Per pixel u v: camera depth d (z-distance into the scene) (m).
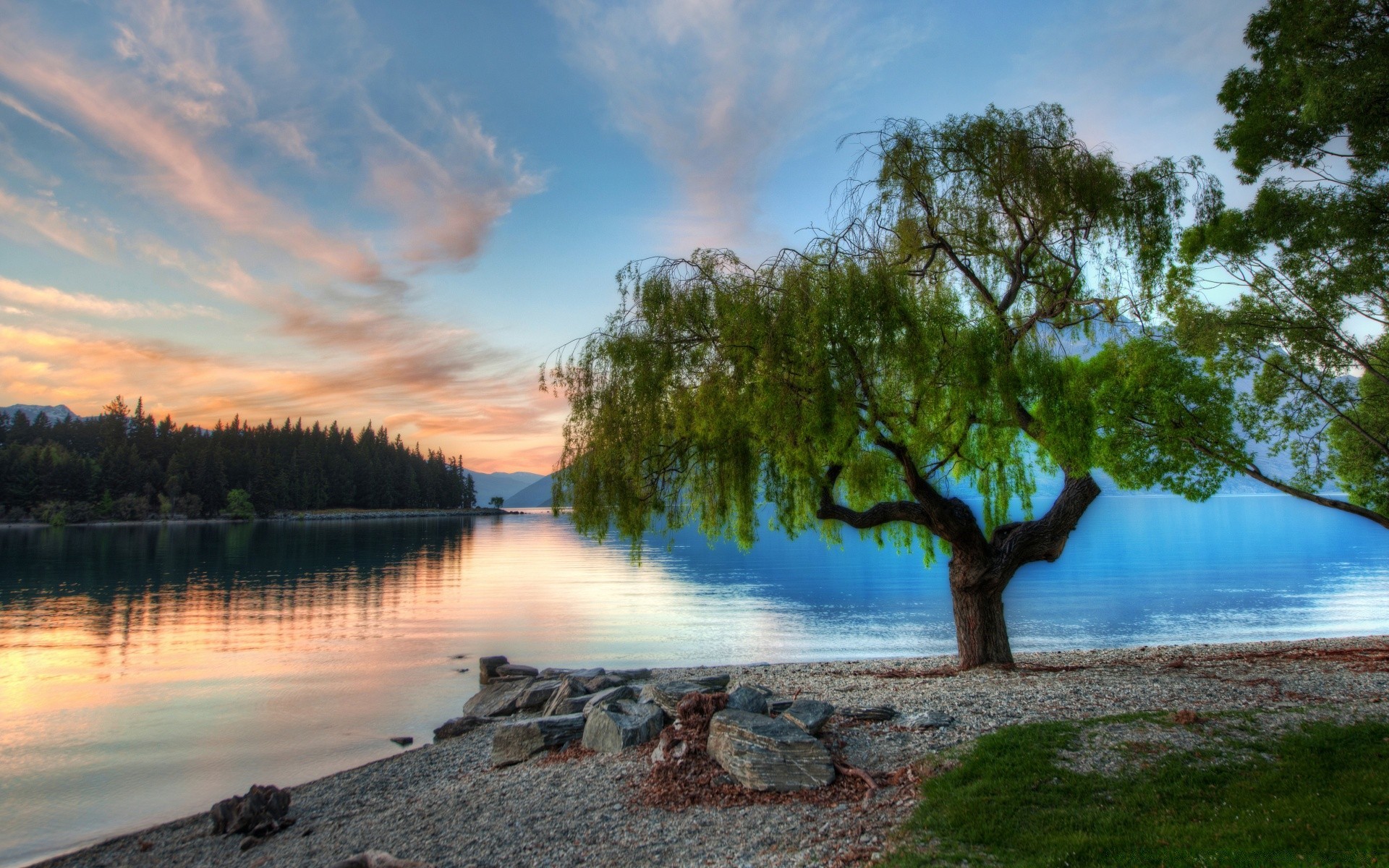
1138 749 9.95
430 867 8.52
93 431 198.00
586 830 9.88
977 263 16.86
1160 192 15.32
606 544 120.38
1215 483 16.50
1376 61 12.36
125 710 21.31
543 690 19.72
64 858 11.85
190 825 13.02
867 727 11.92
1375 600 42.00
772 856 8.31
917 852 7.84
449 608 44.44
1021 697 13.19
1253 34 15.27
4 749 17.67
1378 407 18.98
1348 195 14.16
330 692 23.45
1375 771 8.82
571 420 16.22
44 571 66.62
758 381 14.09
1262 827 7.62
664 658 28.77
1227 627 33.84
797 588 53.84
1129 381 15.68
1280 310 16.66
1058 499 17.28
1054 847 7.56
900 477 18.98
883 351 14.04
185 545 101.62
